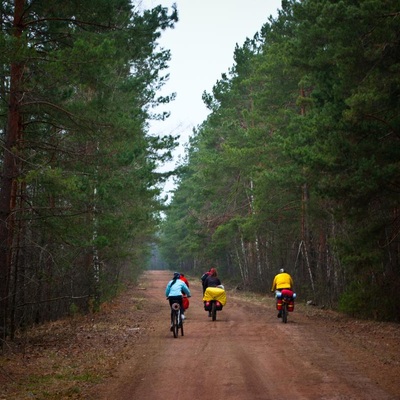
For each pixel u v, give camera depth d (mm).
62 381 10148
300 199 32906
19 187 16125
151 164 25516
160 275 97375
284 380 9734
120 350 13750
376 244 19812
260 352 12938
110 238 21812
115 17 15297
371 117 17156
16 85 13828
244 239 41094
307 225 31844
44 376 10641
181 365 11469
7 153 14008
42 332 17703
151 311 26375
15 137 14203
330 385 9250
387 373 10273
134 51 17016
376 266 20203
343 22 16828
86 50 12859
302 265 35344
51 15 14797
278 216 36250
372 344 14156
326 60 20031
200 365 11398
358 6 18312
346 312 21719
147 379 10148
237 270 64250
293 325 18938
